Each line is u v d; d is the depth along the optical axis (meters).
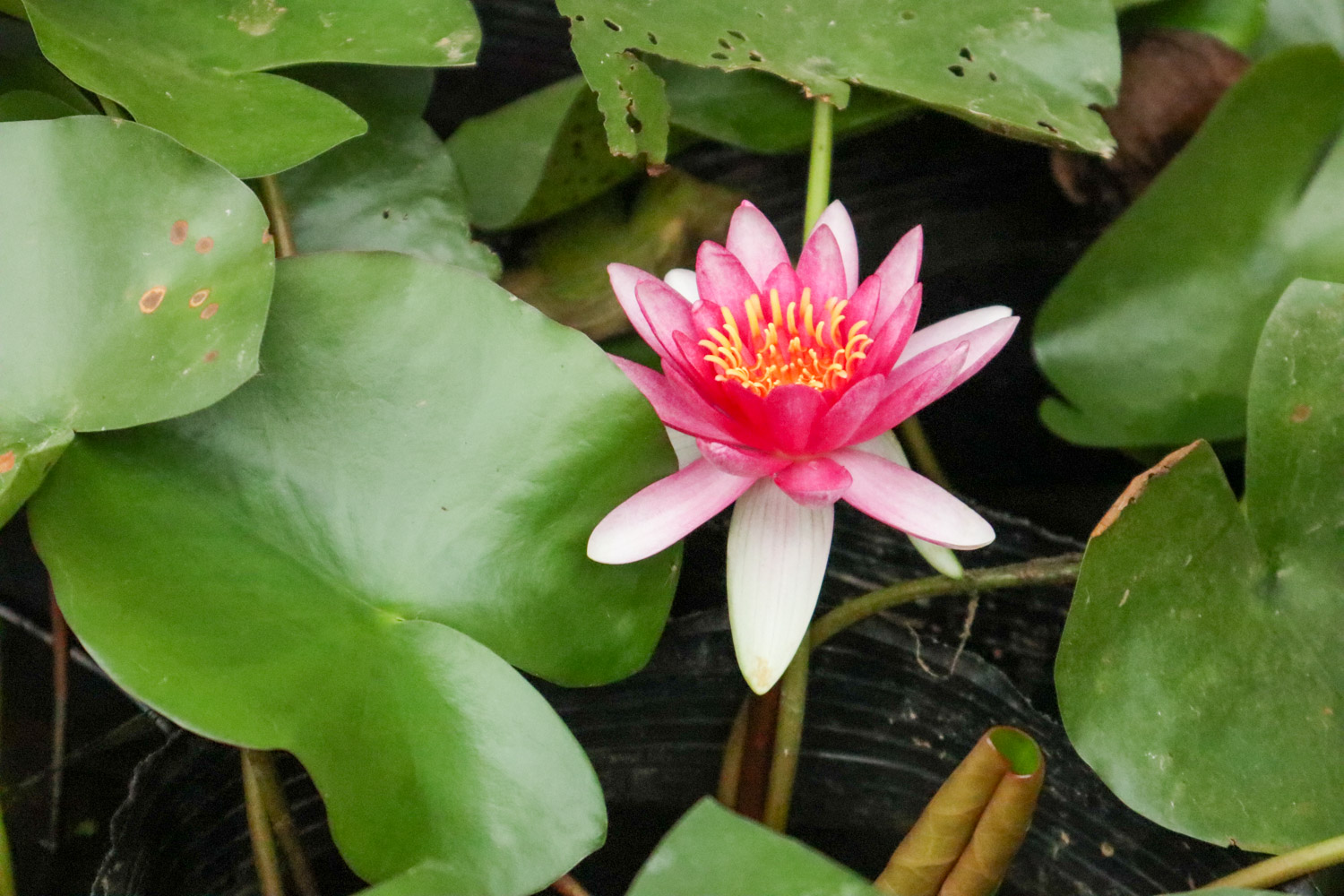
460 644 1.23
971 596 1.36
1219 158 1.37
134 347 1.23
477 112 1.51
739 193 1.45
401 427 1.25
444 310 1.25
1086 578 1.25
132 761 1.37
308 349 1.25
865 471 1.26
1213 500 1.26
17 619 1.42
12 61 1.35
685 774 1.34
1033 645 1.38
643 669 1.33
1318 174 1.37
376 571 1.24
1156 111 1.43
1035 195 1.48
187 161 1.24
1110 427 1.39
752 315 1.26
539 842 1.21
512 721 1.23
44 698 1.40
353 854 1.20
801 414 1.24
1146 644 1.25
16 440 1.23
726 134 1.40
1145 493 1.24
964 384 1.47
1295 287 1.27
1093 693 1.25
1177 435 1.38
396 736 1.22
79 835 1.37
